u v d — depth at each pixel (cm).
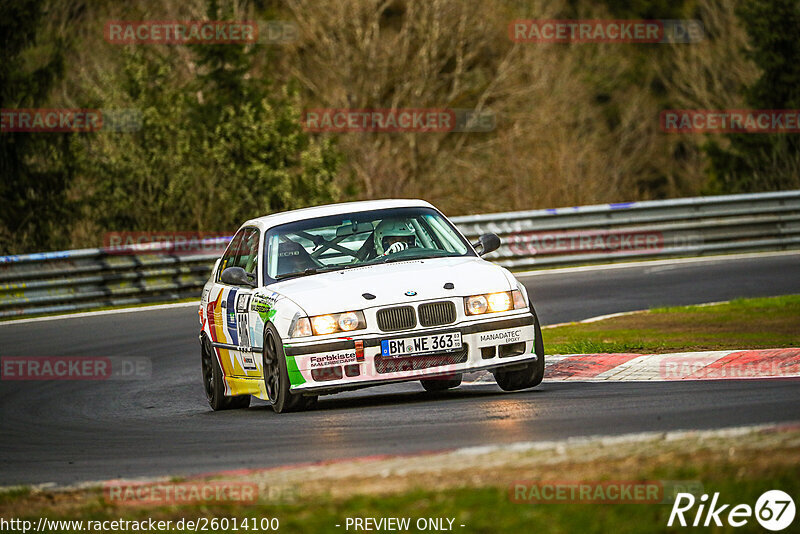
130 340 5725
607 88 18012
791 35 14100
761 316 5009
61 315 6888
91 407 3966
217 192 11138
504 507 1722
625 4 19025
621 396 2995
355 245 3512
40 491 2253
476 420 2703
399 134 16425
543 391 3275
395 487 1881
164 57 12519
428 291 3173
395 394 3741
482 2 16750
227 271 3500
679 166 18700
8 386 4606
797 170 13625
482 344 3158
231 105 11744
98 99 11500
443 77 16888
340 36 15938
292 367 3114
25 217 11212
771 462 1795
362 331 3111
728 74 18138
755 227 8344
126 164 11075
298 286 3300
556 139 16000
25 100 11331
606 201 16338
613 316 5453
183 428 3195
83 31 15100
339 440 2594
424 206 3697
